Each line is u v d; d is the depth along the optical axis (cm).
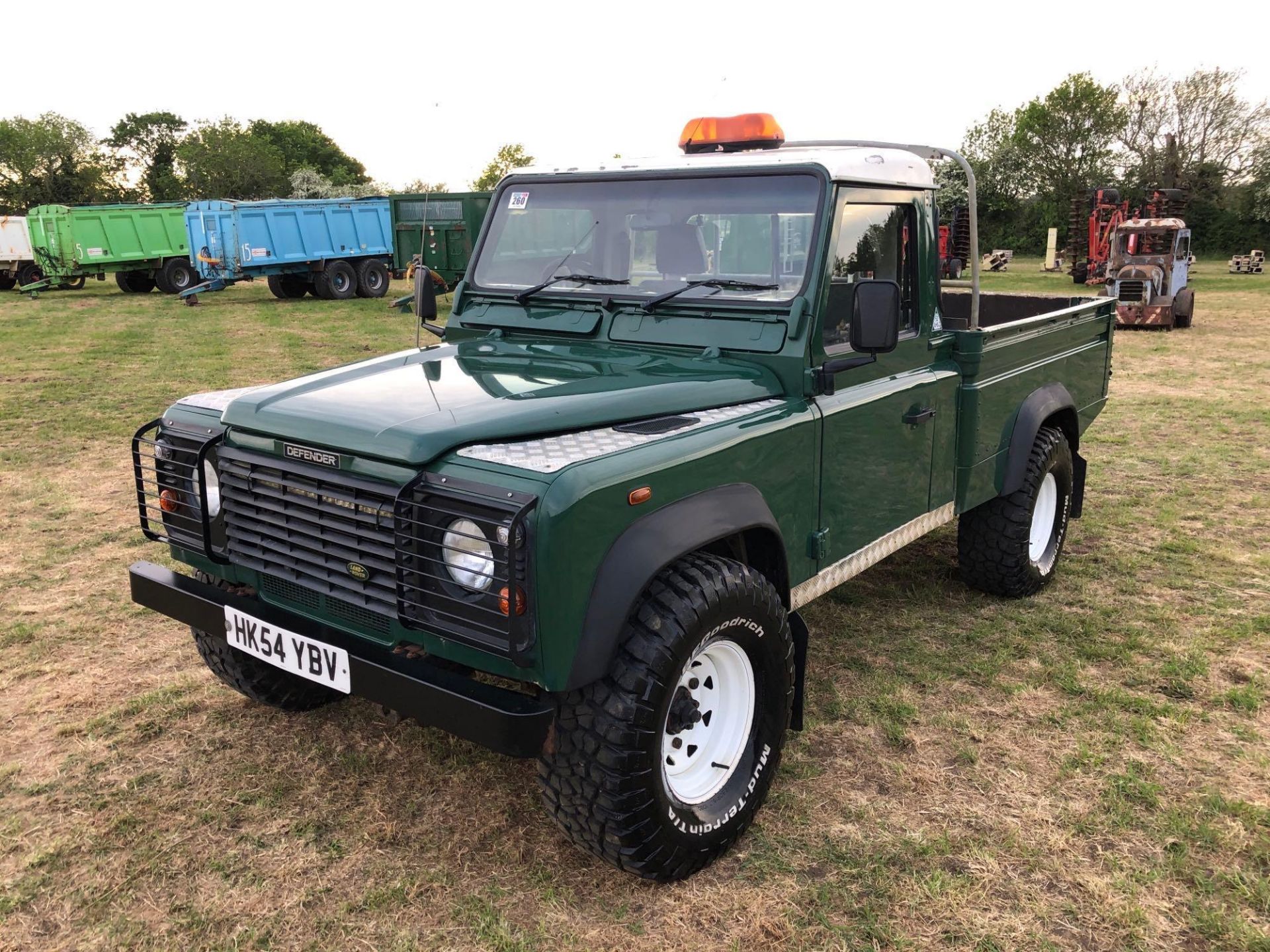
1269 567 541
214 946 259
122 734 366
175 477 318
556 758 258
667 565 264
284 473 279
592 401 281
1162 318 1645
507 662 245
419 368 327
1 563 551
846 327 341
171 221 2577
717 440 279
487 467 243
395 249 2286
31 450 823
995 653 435
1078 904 273
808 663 427
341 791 329
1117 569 543
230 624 303
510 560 229
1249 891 275
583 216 374
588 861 293
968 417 417
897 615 479
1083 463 535
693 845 275
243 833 306
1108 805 319
